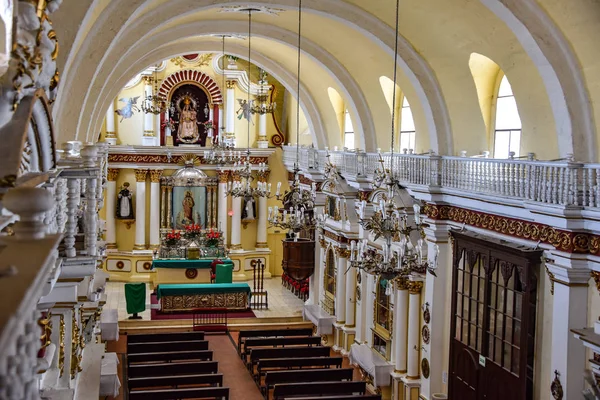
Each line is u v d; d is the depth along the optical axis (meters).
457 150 17.09
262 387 19.23
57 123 12.79
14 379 3.07
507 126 16.19
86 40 12.53
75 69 12.67
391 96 20.89
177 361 20.58
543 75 12.91
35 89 4.93
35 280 2.84
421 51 16.73
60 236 3.82
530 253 13.44
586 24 11.88
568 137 12.87
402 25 16.38
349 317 23.34
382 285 20.70
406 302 19.00
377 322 21.00
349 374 18.89
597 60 12.21
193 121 31.70
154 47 19.31
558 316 12.59
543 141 14.53
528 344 13.77
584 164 11.82
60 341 9.57
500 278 14.68
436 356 17.22
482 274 15.45
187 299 26.67
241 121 32.28
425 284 17.69
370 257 13.12
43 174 4.99
